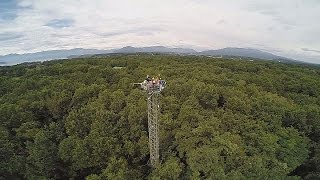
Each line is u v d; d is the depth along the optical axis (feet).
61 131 215.31
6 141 193.57
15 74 340.59
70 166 199.82
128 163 194.80
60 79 283.18
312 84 330.95
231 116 206.90
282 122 236.02
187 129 188.14
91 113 215.72
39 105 235.40
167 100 217.15
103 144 194.08
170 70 311.68
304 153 209.67
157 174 172.14
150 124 173.27
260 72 368.89
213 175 165.78
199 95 222.48
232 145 174.81
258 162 177.47
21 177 192.34
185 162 184.75
